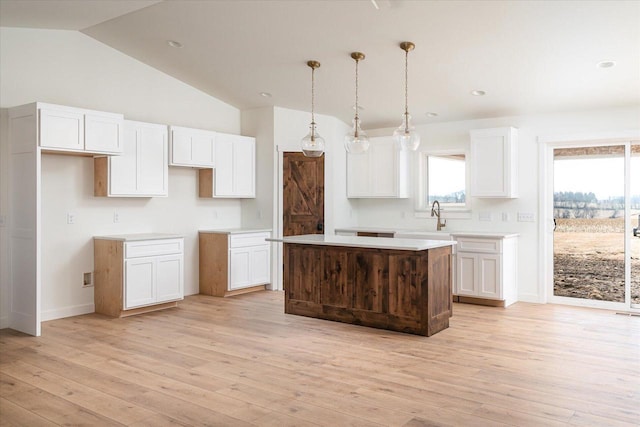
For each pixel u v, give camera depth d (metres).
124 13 4.64
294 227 7.27
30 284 4.74
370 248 4.95
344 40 4.94
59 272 5.37
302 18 4.63
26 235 4.78
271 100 6.89
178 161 6.13
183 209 6.62
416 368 3.75
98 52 5.71
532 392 3.26
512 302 6.20
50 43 5.31
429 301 4.64
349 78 5.90
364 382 3.46
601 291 5.93
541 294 6.21
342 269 5.19
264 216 7.19
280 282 7.19
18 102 5.08
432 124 7.11
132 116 6.05
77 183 5.50
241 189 7.02
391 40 4.82
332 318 5.28
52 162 5.30
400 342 4.46
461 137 6.87
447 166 7.09
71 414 2.95
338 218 7.56
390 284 4.86
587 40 4.43
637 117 5.61
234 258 6.60
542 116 6.20
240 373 3.64
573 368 3.73
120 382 3.47
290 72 5.91
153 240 5.58
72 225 5.46
